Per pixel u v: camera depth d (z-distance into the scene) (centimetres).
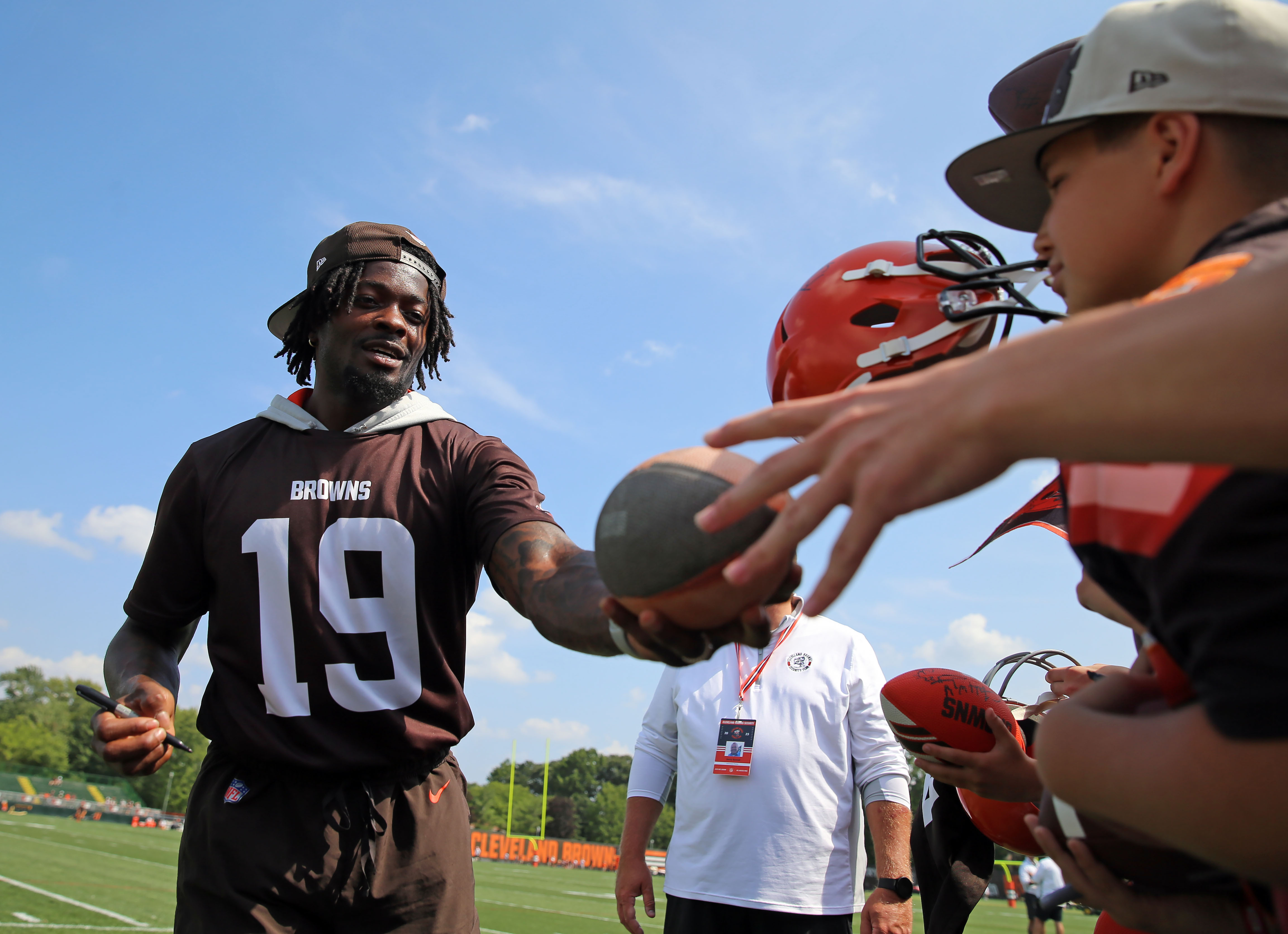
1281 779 74
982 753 183
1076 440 63
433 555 222
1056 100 117
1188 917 112
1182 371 60
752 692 318
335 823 202
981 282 141
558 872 3641
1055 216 116
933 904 236
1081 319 66
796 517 74
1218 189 101
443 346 275
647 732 368
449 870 210
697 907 304
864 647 329
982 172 147
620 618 121
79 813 4678
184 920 203
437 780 216
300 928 197
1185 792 80
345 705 210
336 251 241
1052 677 208
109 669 226
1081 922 1802
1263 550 73
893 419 70
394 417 236
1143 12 108
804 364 152
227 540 222
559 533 198
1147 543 82
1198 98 100
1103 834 114
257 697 212
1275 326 58
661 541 110
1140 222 105
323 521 221
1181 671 91
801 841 298
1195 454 61
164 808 6675
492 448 228
